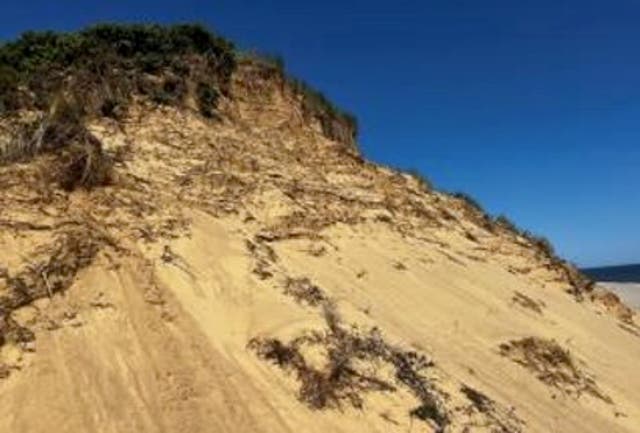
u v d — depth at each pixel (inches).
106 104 671.1
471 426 435.8
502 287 707.4
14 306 411.5
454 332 565.6
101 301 432.8
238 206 577.0
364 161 828.0
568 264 898.1
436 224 772.6
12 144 500.7
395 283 596.4
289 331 434.3
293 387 412.8
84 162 498.0
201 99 772.6
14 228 442.6
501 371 543.5
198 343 426.3
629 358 706.8
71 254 444.1
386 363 444.5
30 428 362.6
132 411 380.8
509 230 928.3
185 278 464.8
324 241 599.8
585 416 541.3
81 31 790.5
